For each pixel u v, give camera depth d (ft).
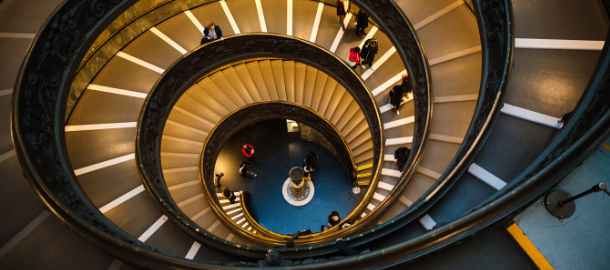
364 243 17.65
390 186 37.35
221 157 61.62
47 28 22.12
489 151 17.62
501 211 11.26
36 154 18.94
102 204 27.81
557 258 11.94
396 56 42.34
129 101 34.86
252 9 44.32
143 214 26.66
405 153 35.14
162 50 39.29
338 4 40.65
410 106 39.52
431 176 28.73
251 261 20.12
